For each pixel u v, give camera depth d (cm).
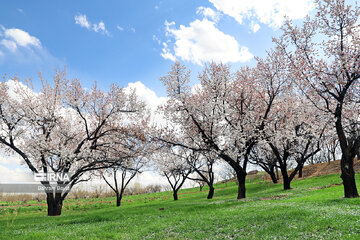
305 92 2272
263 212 1496
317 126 2773
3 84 2686
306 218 1238
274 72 2909
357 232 974
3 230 1553
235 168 2861
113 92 2967
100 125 2853
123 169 3103
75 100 2830
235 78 3105
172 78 2802
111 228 1425
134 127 3262
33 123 2700
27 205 4941
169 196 5875
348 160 1944
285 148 3459
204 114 2706
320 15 2153
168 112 3005
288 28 2283
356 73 1973
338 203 1691
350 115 2464
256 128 2944
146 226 1422
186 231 1246
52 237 1227
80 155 2616
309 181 4200
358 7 2031
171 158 4212
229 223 1325
